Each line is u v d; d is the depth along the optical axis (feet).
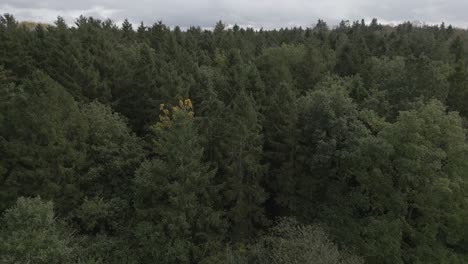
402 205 106.83
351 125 112.06
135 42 231.30
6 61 151.74
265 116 131.03
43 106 98.17
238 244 106.32
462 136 108.99
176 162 97.45
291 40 314.14
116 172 112.88
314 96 117.60
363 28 456.86
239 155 106.63
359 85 148.87
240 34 302.86
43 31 196.03
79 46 156.56
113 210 105.19
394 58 196.24
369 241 104.58
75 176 104.94
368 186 111.04
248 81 151.23
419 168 103.76
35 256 77.00
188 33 285.02
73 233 97.81
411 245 115.14
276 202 121.80
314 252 81.51
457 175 110.42
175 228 93.50
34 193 96.22
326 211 111.34
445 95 147.64
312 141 114.01
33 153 96.84
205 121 112.16
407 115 104.37
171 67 149.48
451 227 114.93
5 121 100.73
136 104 139.33
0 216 94.22
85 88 137.59
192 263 99.30
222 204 112.06
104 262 95.86
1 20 224.53
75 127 106.52
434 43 258.57
